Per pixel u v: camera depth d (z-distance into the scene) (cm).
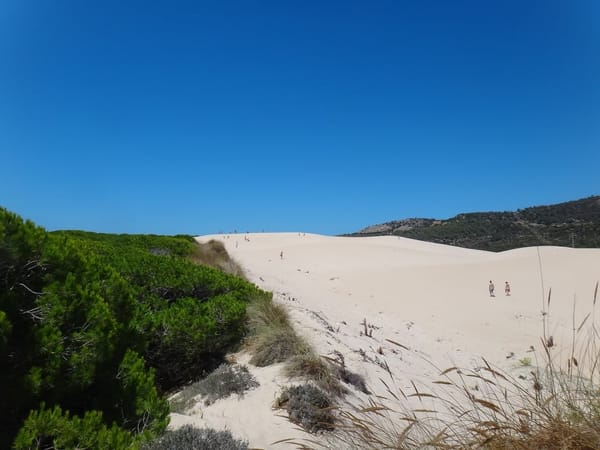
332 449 328
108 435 337
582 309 1702
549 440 226
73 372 366
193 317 671
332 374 602
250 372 622
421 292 2241
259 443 432
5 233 356
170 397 596
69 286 382
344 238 6206
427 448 272
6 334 327
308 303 1520
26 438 307
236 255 3597
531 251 3803
